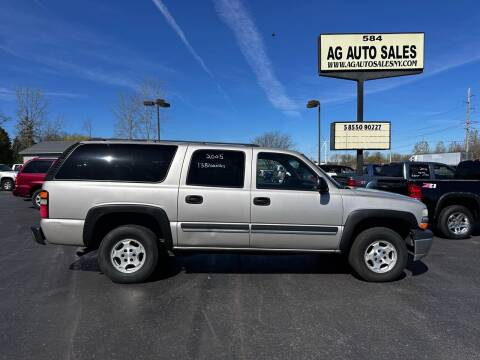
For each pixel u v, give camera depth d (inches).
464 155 1571.1
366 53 544.7
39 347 128.9
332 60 547.8
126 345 130.8
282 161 202.1
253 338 136.8
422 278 210.4
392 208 199.5
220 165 198.8
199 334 139.6
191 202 192.5
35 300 172.1
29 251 267.0
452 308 166.1
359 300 175.5
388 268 201.9
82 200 189.8
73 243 191.8
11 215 456.8
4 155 2363.4
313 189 199.9
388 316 157.2
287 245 198.5
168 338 136.2
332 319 153.9
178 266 229.9
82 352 125.8
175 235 193.8
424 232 202.7
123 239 195.3
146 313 158.4
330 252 201.5
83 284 195.0
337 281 204.1
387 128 563.2
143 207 190.7
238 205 193.9
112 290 186.1
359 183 387.9
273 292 185.6
